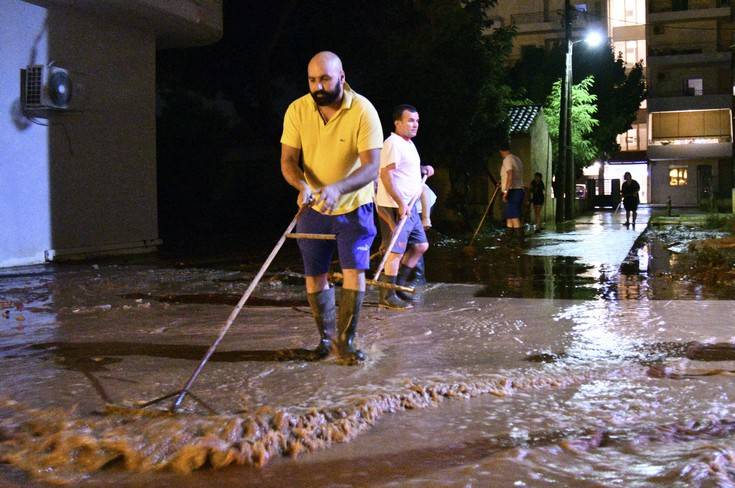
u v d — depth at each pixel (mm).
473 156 21375
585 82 33594
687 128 51250
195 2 14516
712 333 5344
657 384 3945
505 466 2807
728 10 49969
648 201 53406
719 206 35094
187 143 22906
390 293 6723
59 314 6527
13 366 4438
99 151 13633
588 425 3291
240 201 24453
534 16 50000
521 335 5336
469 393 3768
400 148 6676
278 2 21922
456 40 20250
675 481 2650
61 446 2967
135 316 6375
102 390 3855
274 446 2986
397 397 3586
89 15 13359
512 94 29375
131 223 14461
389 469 2830
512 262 11477
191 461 2861
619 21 52062
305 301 7219
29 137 12125
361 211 4461
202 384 3951
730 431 3207
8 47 11758
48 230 12438
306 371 4227
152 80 15117
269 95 23719
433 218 23703
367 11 22281
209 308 6824
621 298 7219
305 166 4574
